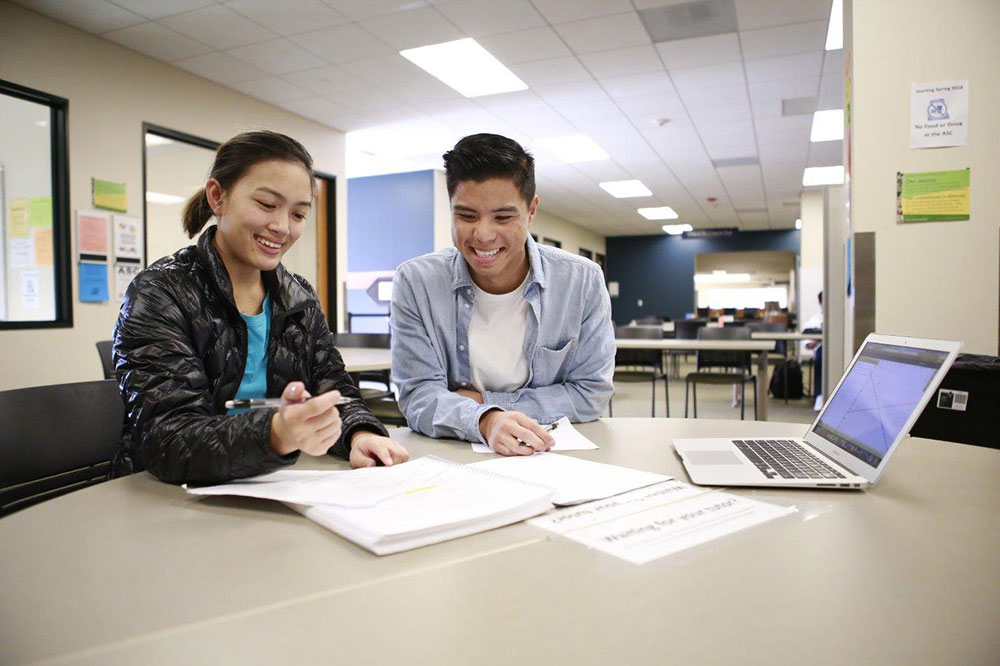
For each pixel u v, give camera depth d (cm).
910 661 41
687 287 1496
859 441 88
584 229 1396
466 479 81
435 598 51
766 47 434
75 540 65
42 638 45
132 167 430
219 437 80
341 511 68
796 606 49
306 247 626
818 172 835
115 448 128
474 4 370
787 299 1530
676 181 891
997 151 208
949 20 211
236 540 65
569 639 44
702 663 41
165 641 45
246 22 389
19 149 400
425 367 132
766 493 80
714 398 674
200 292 106
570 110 572
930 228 214
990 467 94
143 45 421
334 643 44
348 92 520
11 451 109
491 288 135
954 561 59
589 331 137
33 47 372
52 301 396
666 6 375
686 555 60
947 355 78
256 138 102
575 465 92
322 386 122
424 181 834
